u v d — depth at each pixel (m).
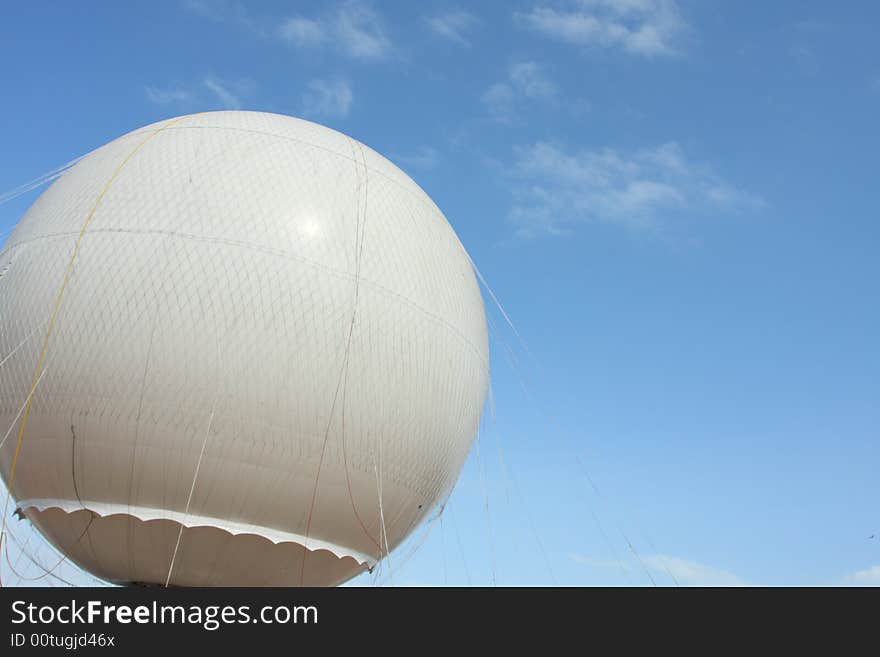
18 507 23.14
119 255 21.09
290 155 23.84
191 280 20.80
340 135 26.45
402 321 22.94
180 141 23.67
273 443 20.91
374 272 22.73
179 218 21.50
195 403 20.41
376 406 22.19
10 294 22.14
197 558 21.83
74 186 23.45
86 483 21.11
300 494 21.55
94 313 20.75
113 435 20.53
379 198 24.44
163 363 20.39
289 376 20.95
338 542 23.08
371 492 22.61
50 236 22.20
